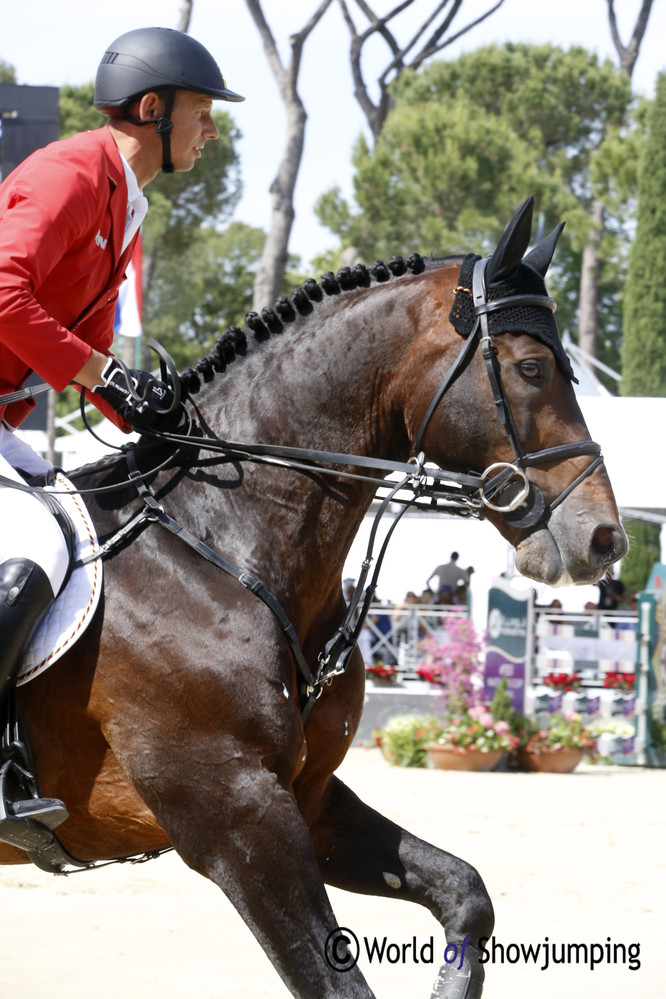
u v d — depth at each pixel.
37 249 4.12
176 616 4.26
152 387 4.47
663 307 40.88
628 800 14.23
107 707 4.28
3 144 20.27
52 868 4.69
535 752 16.94
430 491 4.53
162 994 6.43
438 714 18.61
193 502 4.51
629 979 6.94
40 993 6.41
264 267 34.91
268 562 4.43
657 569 18.38
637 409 20.67
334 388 4.55
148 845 4.55
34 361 4.26
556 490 4.36
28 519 4.37
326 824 4.72
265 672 4.19
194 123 4.73
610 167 42.91
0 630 4.19
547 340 4.39
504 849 10.99
